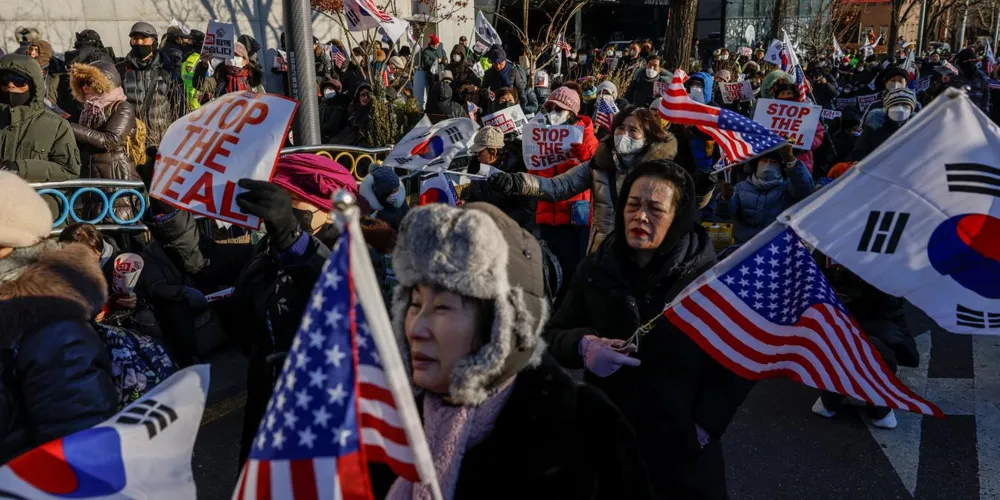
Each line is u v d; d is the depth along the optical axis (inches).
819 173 375.6
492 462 60.9
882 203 92.6
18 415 81.7
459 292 57.4
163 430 70.7
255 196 102.7
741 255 97.5
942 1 1611.7
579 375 205.0
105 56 371.9
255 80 417.4
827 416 187.2
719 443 102.3
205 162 124.1
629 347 98.8
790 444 175.6
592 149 218.5
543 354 65.3
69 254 87.9
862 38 1770.4
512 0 870.4
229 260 176.6
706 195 158.4
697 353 100.3
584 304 110.0
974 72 535.8
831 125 482.0
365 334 58.8
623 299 103.3
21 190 88.4
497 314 57.4
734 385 100.9
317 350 54.9
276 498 55.6
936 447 173.6
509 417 61.6
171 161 126.4
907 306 270.2
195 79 395.2
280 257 105.6
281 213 103.7
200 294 184.4
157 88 295.0
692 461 99.0
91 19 532.7
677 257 102.4
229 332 129.3
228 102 126.7
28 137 205.9
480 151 240.2
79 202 199.9
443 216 58.2
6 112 206.8
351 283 52.1
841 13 1403.8
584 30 1194.0
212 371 203.3
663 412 98.5
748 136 178.9
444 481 60.1
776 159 207.2
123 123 229.0
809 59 1009.5
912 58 637.9
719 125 179.5
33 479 64.9
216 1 582.9
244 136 123.7
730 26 1321.4
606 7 1213.1
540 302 61.8
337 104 411.5
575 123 281.3
